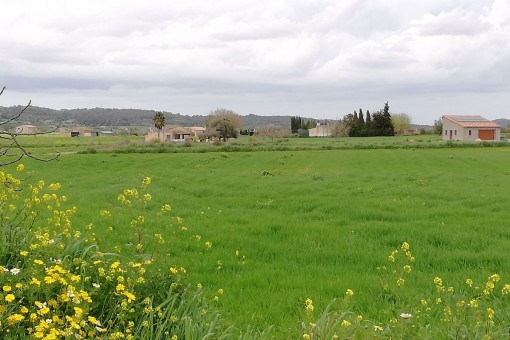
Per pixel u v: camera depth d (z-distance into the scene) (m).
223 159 51.59
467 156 52.78
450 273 10.17
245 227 15.32
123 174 36.00
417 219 16.83
